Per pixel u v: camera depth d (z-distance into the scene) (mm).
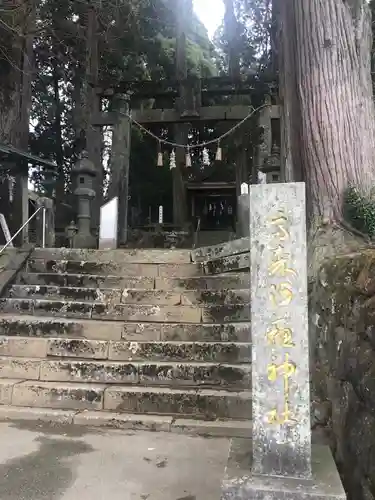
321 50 5199
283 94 6352
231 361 4621
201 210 25656
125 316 5441
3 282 5984
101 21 15945
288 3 5824
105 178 22969
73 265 6570
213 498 2797
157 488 2916
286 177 6059
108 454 3430
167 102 15398
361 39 5348
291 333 2387
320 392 3631
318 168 5078
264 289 2438
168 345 4738
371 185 5016
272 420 2361
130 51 18891
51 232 9562
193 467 3225
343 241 4535
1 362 4695
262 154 13289
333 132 5051
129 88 14172
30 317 5445
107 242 8477
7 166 11852
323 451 2662
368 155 5129
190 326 5020
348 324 2963
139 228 22484
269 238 2453
